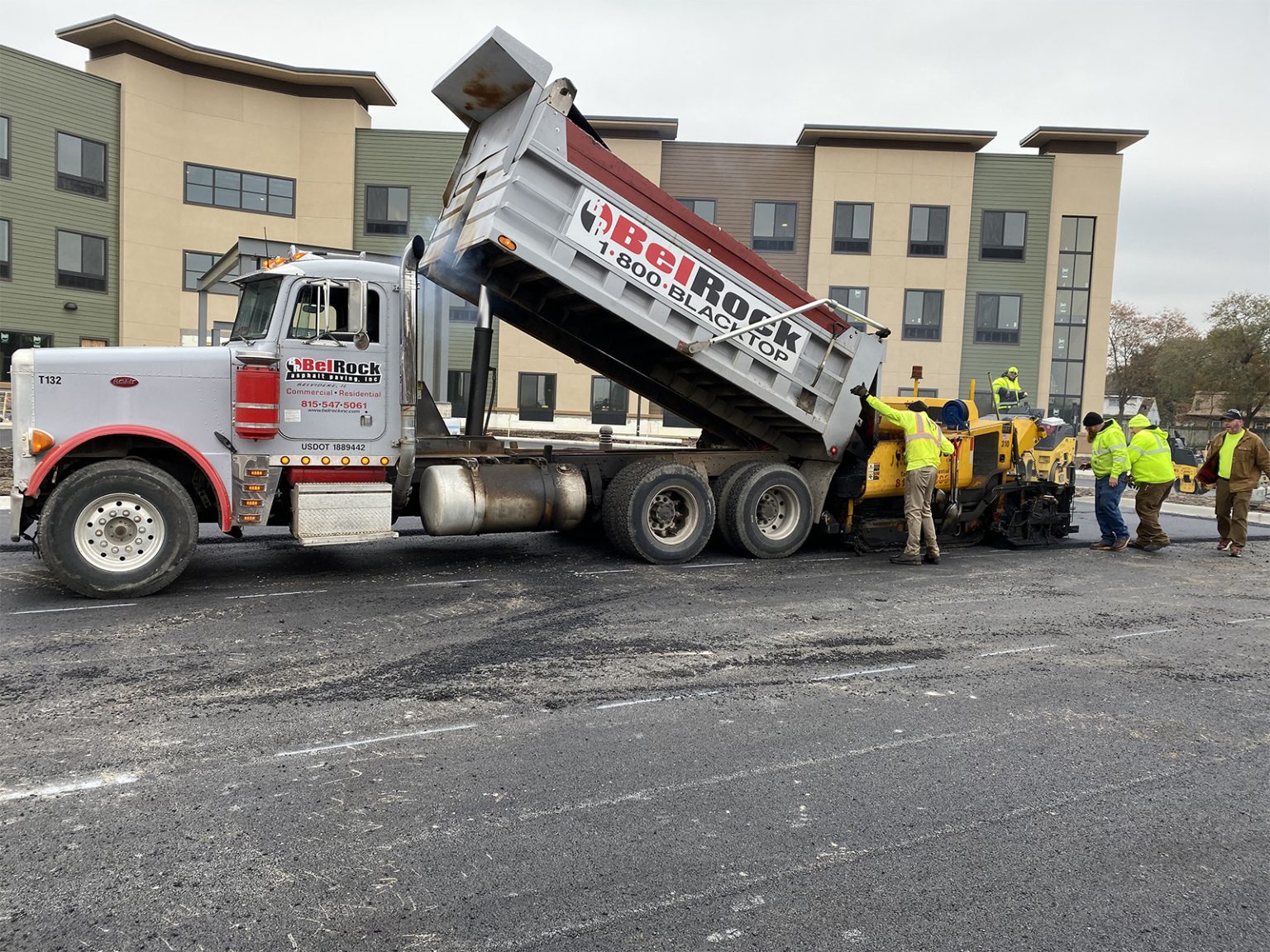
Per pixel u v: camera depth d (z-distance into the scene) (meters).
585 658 5.86
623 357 9.98
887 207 32.72
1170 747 4.62
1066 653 6.32
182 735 4.41
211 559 8.90
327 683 5.24
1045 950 2.88
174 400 7.18
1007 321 33.34
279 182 30.91
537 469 8.92
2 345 26.66
